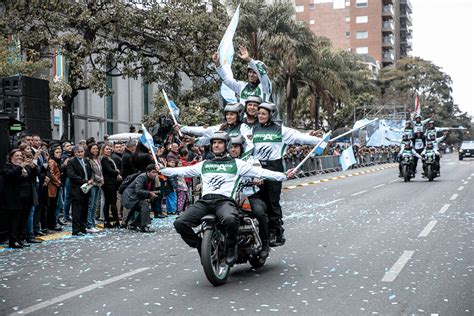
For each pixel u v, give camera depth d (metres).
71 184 12.35
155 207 15.07
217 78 22.86
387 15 106.19
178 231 7.58
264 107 8.59
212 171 7.81
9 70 17.22
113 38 22.19
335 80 39.91
